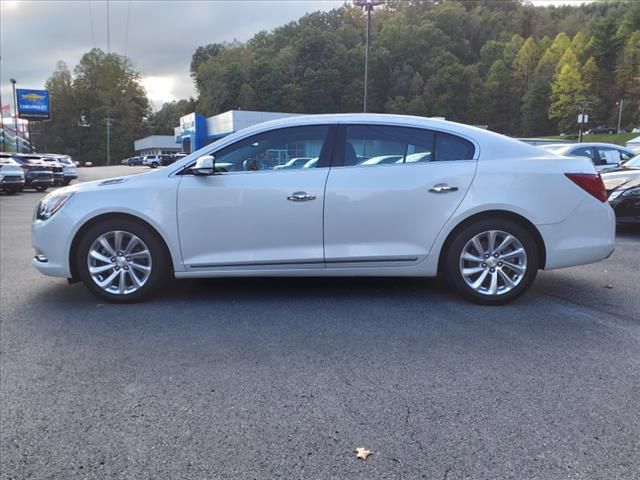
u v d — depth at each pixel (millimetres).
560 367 3143
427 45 113500
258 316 4176
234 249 4363
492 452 2273
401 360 3283
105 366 3250
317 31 111125
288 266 4359
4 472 2182
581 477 2096
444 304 4434
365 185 4266
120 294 4504
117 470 2191
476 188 4234
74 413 2674
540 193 4230
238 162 4426
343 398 2793
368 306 4398
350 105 104875
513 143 4434
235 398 2811
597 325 3881
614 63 102062
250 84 106562
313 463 2221
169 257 4469
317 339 3662
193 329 3895
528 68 116250
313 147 4406
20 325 4031
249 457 2271
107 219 4422
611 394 2791
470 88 110875
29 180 21984
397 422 2539
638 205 7715
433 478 2107
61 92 108812
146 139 100312
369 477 2121
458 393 2828
